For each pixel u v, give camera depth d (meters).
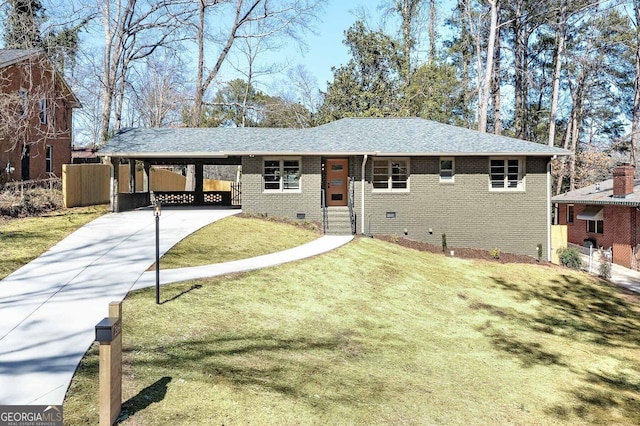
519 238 18.16
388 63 34.31
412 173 18.23
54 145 25.94
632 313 12.69
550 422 6.13
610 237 21.25
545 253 18.08
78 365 5.52
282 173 18.62
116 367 4.38
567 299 13.47
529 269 16.20
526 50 35.12
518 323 11.01
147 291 8.90
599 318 12.10
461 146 18.20
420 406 5.79
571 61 34.62
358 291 11.27
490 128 37.97
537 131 39.59
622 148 36.84
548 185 18.05
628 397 7.41
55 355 5.79
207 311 8.23
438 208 18.25
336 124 21.48
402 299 11.34
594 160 34.75
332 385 5.97
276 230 16.69
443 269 14.87
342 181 20.50
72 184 19.86
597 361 9.09
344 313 9.62
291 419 4.82
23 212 16.73
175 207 22.50
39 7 22.22
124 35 27.81
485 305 12.00
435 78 32.16
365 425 4.98
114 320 4.34
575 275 16.08
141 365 5.69
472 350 8.82
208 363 6.04
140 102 46.00
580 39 33.94
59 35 22.38
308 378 6.06
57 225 15.17
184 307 8.21
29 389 4.90
